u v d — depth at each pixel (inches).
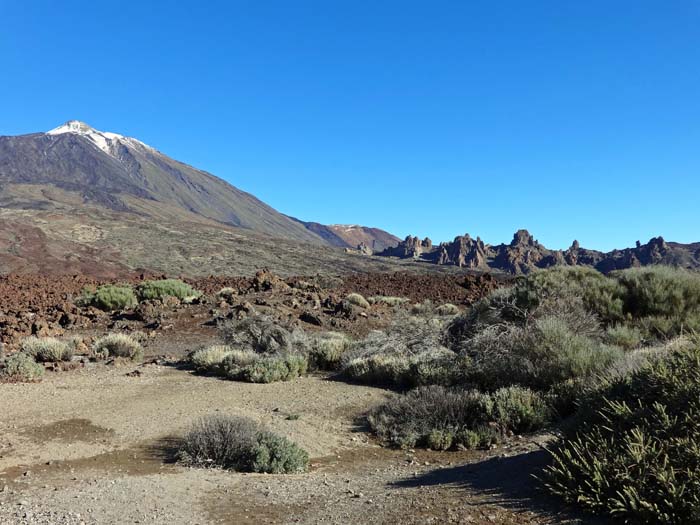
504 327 496.7
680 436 189.0
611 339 461.4
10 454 298.0
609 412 218.2
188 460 291.1
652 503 169.2
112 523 200.2
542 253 5511.8
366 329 737.0
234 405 412.5
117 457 299.1
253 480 261.4
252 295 904.3
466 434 329.7
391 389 469.4
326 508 214.2
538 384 396.5
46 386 462.9
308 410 407.2
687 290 529.7
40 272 1624.0
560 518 180.5
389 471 284.5
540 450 260.5
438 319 626.2
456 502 206.4
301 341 603.8
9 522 200.1
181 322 761.6
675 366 223.5
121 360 577.3
